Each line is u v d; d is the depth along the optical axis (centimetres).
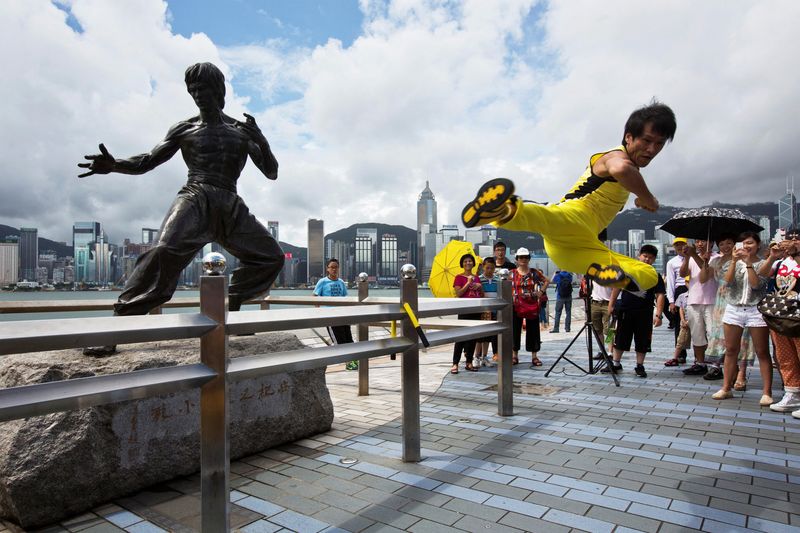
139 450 346
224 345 251
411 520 303
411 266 400
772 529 287
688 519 301
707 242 758
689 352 1106
